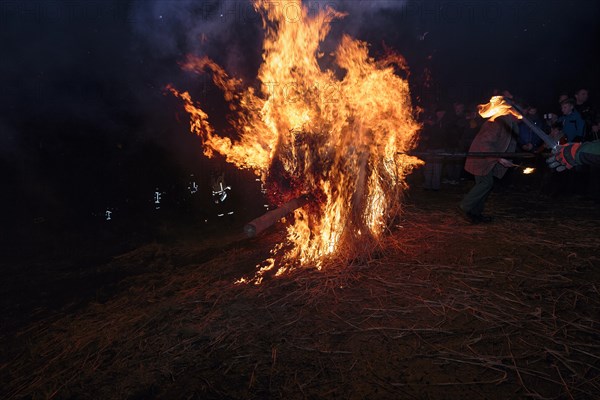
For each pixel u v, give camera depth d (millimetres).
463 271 4062
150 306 4082
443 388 2506
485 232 5234
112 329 3670
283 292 3844
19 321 4332
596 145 2443
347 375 2668
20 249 6570
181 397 2574
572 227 5340
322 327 3209
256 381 2660
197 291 4180
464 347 2879
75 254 6309
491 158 5285
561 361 2686
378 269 4191
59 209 8633
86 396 2732
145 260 5863
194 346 3115
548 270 4004
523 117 2773
